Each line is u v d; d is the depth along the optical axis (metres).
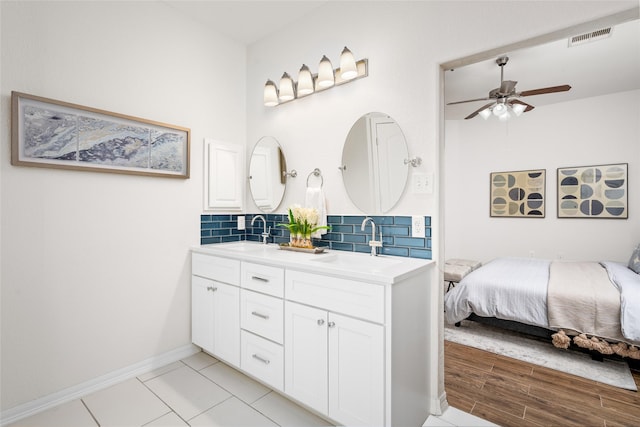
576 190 4.25
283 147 2.50
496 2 1.53
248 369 1.93
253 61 2.75
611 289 2.40
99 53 1.92
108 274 1.97
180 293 2.34
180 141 2.30
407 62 1.83
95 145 1.88
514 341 2.73
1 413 1.59
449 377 2.14
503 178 4.78
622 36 2.51
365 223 1.90
